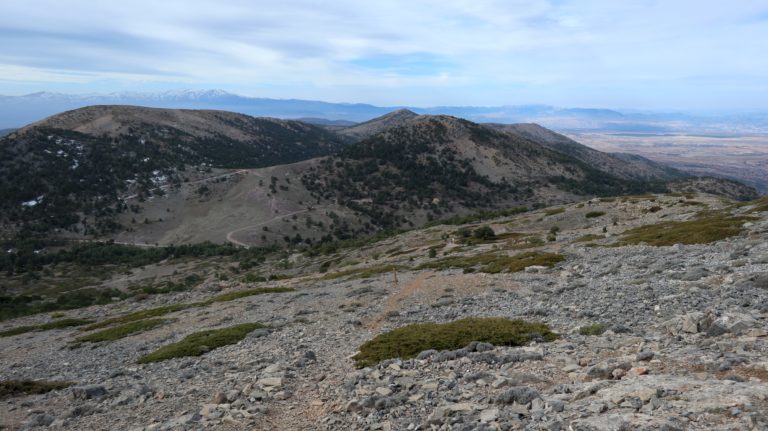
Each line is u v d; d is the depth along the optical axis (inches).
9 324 2573.8
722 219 1910.7
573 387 409.4
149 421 523.5
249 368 744.3
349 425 425.4
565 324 705.6
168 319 1617.9
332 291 1740.9
